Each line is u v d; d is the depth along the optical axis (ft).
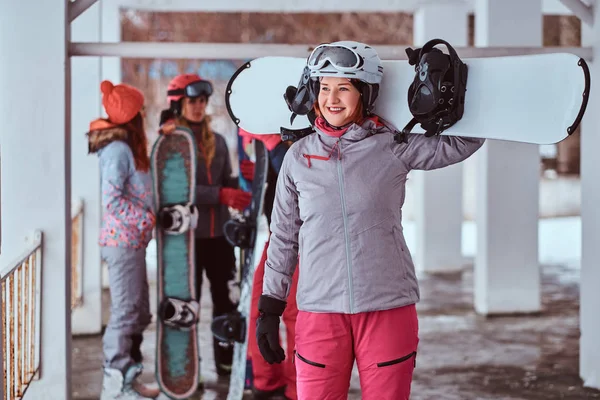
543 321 26.73
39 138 16.01
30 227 16.06
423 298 30.71
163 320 17.44
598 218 18.93
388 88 11.98
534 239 27.25
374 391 10.67
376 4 34.83
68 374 16.34
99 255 25.45
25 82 15.93
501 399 18.42
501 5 25.61
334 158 10.88
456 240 36.63
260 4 34.35
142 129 17.52
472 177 60.95
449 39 34.19
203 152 18.95
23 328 15.29
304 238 10.92
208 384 19.40
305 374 10.84
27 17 15.85
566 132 11.06
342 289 10.61
